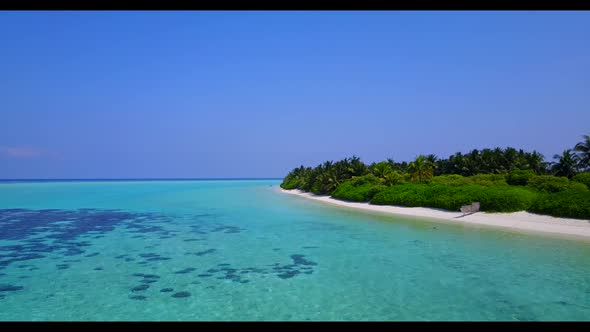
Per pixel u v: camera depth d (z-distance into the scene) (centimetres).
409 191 4616
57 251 2152
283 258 1988
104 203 5547
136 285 1517
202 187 13588
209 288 1483
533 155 7025
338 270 1747
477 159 7488
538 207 3272
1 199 6347
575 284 1506
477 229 2931
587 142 5591
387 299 1350
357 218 3688
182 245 2336
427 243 2383
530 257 1980
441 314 1207
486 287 1477
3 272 1700
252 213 4181
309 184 8444
